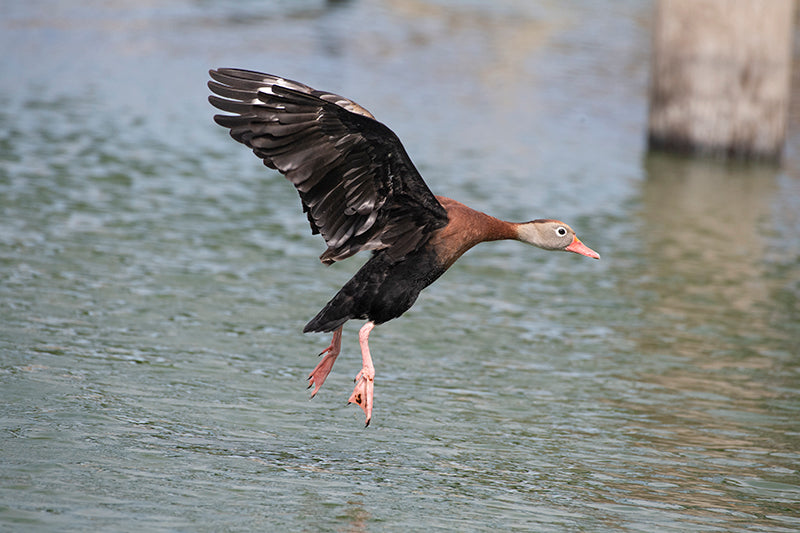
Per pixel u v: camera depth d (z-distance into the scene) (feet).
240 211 61.93
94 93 89.51
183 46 111.24
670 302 51.16
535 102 100.37
